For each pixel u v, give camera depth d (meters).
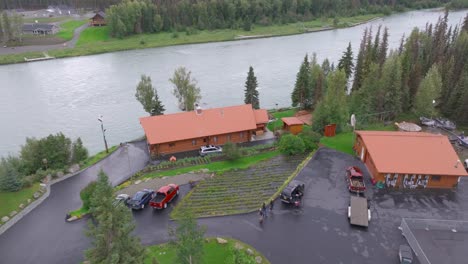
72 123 84.06
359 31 178.75
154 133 62.06
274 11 197.75
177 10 182.38
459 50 89.69
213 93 99.81
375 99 71.94
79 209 46.06
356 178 48.81
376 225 41.00
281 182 50.81
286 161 57.78
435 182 48.34
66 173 56.12
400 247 36.19
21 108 93.88
